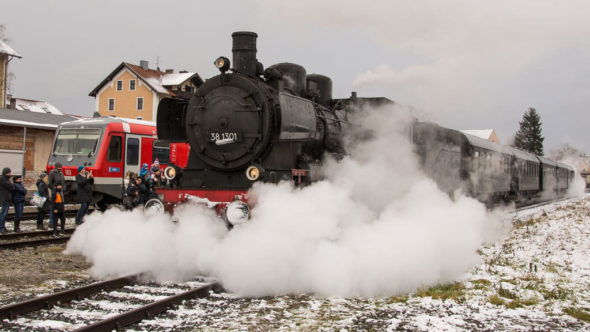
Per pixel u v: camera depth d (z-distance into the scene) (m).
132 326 4.85
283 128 7.47
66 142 16.25
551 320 5.39
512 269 7.93
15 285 6.59
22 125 20.94
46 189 12.07
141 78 46.50
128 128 16.45
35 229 12.47
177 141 9.38
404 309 5.66
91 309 5.46
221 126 8.30
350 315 5.41
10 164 19.83
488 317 5.46
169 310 5.40
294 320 5.19
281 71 9.29
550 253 9.47
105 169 15.73
